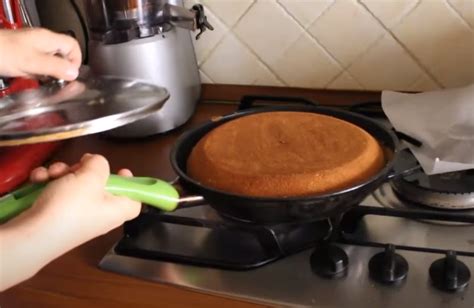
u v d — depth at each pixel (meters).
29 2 1.12
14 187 0.85
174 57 1.00
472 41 0.98
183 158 0.78
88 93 0.75
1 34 0.66
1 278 0.48
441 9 0.97
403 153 0.86
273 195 0.65
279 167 0.68
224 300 0.63
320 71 1.09
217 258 0.69
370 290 0.62
